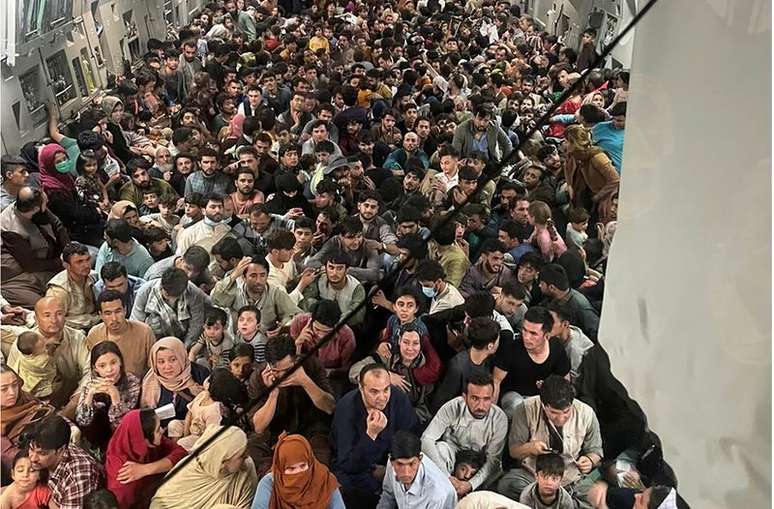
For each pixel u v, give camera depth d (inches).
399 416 94.0
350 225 99.9
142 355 103.7
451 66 248.7
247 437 92.4
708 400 75.5
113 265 114.1
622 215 86.0
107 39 256.2
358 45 313.1
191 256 112.0
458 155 112.8
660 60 76.4
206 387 95.2
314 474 91.1
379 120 175.0
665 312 79.7
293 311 98.0
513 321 93.7
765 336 69.9
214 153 153.6
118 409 99.2
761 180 68.1
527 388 91.8
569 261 90.7
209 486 90.4
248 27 370.6
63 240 129.3
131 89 239.0
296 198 133.3
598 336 88.6
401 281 94.1
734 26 67.7
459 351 93.0
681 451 79.5
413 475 92.2
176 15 362.9
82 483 92.7
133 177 158.6
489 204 98.8
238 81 237.9
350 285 95.0
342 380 93.4
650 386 82.2
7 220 125.6
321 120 170.1
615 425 85.4
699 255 75.0
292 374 91.7
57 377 105.0
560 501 89.0
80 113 200.2
